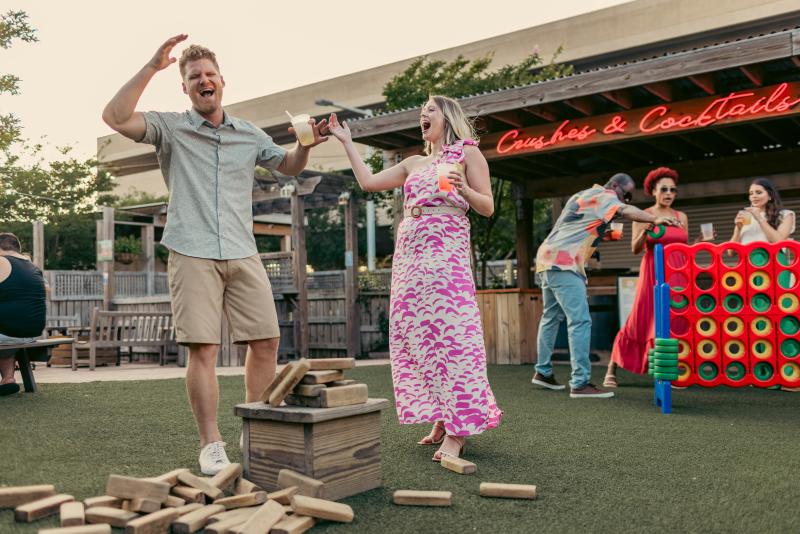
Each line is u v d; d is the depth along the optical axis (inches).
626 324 221.9
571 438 135.6
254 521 75.5
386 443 132.0
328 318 459.5
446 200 119.2
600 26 844.6
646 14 814.5
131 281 569.6
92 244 789.9
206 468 104.6
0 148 619.5
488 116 301.3
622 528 79.9
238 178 118.6
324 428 92.3
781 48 226.2
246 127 122.6
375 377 274.2
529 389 222.5
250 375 119.0
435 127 126.6
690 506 88.6
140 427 145.3
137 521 75.3
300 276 437.1
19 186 759.7
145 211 522.6
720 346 177.2
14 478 98.6
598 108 305.0
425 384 118.0
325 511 81.3
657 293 177.2
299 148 122.6
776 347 171.9
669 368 171.9
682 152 374.3
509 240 582.9
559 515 85.1
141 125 111.0
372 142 335.6
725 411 173.8
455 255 119.2
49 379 288.2
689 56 244.5
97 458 113.6
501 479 103.3
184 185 113.8
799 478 103.0
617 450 123.8
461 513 86.2
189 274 110.6
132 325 434.3
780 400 196.4
